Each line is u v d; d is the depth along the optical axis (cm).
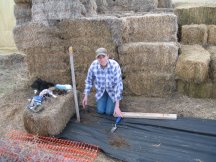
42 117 341
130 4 582
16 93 478
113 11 566
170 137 347
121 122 383
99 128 372
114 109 396
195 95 444
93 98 456
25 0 478
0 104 443
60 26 449
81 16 451
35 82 485
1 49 685
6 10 679
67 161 281
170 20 446
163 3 620
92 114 407
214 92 434
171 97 450
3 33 696
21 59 617
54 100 377
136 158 312
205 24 540
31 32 450
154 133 357
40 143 341
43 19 448
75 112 404
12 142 305
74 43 455
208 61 422
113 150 327
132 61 443
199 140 339
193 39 511
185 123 373
